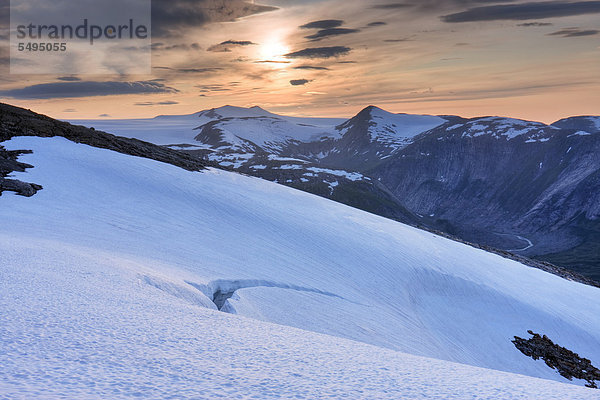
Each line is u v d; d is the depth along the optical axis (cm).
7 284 1130
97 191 4016
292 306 2577
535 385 689
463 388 648
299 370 682
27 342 677
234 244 3488
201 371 628
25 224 2736
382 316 3109
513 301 4731
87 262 1684
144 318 946
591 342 4456
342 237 4606
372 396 578
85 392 493
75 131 5981
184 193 4534
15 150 4612
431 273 4603
